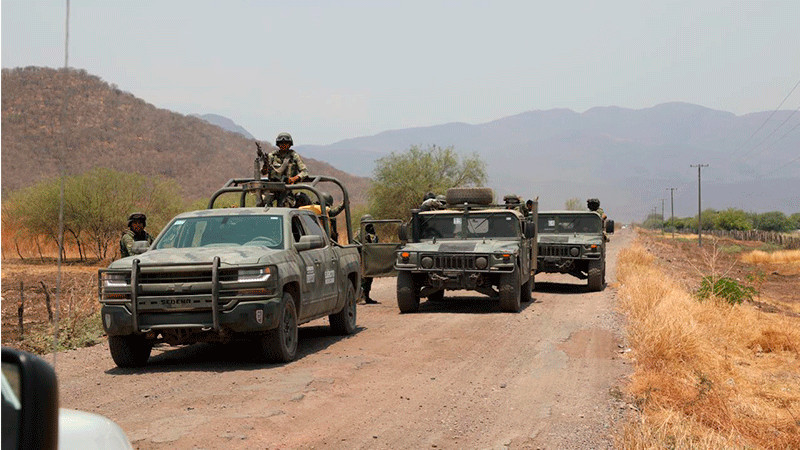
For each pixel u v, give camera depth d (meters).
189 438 5.38
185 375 7.80
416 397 7.00
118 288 8.03
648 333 9.61
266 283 8.05
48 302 12.91
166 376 7.76
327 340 10.49
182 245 9.03
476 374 8.16
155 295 7.96
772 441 6.63
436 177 44.72
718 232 132.25
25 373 0.79
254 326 7.96
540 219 20.84
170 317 7.96
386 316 13.66
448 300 16.95
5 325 11.74
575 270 19.92
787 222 162.25
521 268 14.66
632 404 6.95
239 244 8.94
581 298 17.25
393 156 45.12
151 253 8.43
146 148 119.94
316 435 5.61
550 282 22.20
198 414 6.09
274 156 11.38
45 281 19.08
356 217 41.09
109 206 28.20
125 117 121.62
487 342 10.36
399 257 14.21
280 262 8.43
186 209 32.62
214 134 145.75
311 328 11.93
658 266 30.02
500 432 5.88
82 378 7.71
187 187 115.69
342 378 7.73
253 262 8.06
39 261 27.41
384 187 44.84
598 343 10.36
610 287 20.33
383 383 7.56
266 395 6.79
